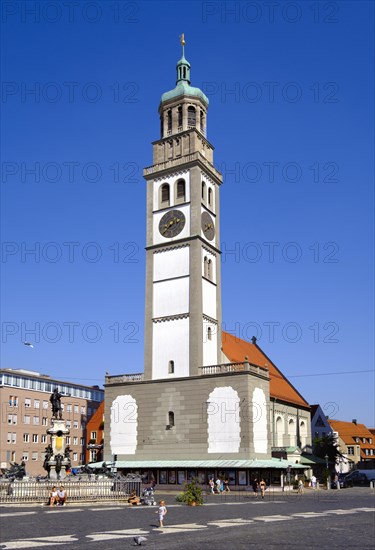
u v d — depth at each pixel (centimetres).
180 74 9600
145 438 8081
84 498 5275
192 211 8575
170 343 8262
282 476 7788
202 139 9125
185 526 3438
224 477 7388
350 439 17325
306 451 10838
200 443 7656
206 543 2708
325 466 10962
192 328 8125
